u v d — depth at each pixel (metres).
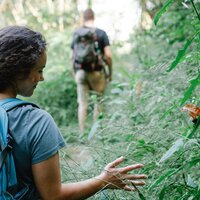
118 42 7.54
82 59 6.24
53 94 7.93
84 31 6.23
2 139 1.81
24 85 1.93
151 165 2.52
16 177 1.82
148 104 3.89
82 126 6.04
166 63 3.46
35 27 11.19
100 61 6.31
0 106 1.87
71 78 8.09
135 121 3.81
